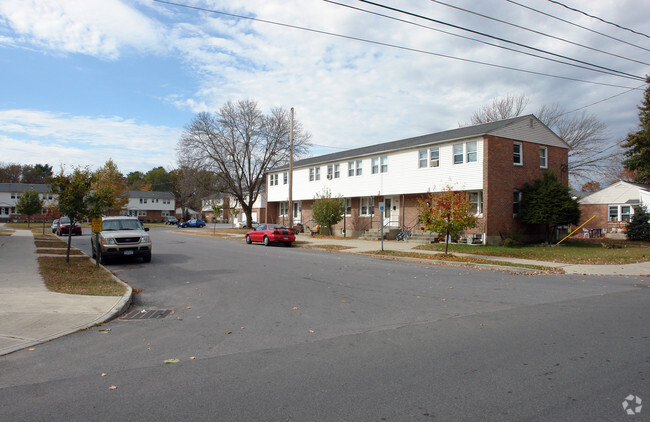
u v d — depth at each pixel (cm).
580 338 602
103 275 1209
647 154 3038
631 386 428
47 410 377
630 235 2781
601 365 490
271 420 359
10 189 7119
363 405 387
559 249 2080
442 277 1247
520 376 457
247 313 778
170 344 590
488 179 2242
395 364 498
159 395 411
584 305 840
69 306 794
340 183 3334
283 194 4147
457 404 389
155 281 1165
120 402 394
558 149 2655
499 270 1476
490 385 433
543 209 2233
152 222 8600
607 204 3347
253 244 2633
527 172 2459
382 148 3027
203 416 366
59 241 2558
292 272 1323
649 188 3081
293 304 853
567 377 454
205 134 4356
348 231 3369
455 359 515
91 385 438
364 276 1248
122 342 602
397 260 1806
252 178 4697
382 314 764
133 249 1515
